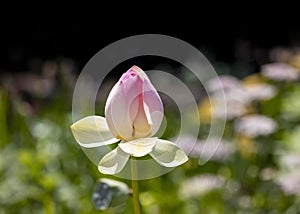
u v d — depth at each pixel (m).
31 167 3.07
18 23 8.17
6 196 2.99
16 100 4.18
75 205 2.96
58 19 8.29
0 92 4.37
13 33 8.15
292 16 8.40
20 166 3.29
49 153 3.35
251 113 3.70
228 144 3.45
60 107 4.22
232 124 3.57
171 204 3.03
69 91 4.32
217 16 8.46
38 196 2.98
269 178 3.34
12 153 3.50
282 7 8.41
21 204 3.01
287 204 3.20
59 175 3.13
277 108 3.90
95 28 8.36
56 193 2.98
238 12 8.43
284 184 3.08
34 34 8.19
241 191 3.33
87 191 3.04
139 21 8.52
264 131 3.41
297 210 3.18
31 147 3.70
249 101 3.72
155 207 3.02
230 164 3.42
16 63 7.77
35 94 4.77
